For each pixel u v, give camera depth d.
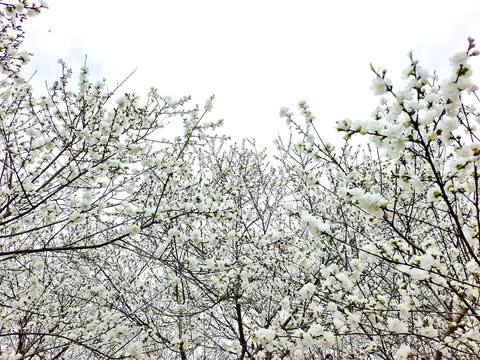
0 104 3.76
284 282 4.84
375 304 2.92
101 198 3.47
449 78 1.88
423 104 1.90
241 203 5.91
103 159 3.47
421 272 2.47
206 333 5.57
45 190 3.90
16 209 3.38
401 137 2.12
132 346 3.63
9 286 5.08
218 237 4.43
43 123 3.74
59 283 5.57
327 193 4.73
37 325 5.04
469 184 2.29
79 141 4.00
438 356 3.11
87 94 4.00
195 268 3.96
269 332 3.09
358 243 4.84
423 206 3.54
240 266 4.68
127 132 4.30
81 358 6.02
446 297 3.44
